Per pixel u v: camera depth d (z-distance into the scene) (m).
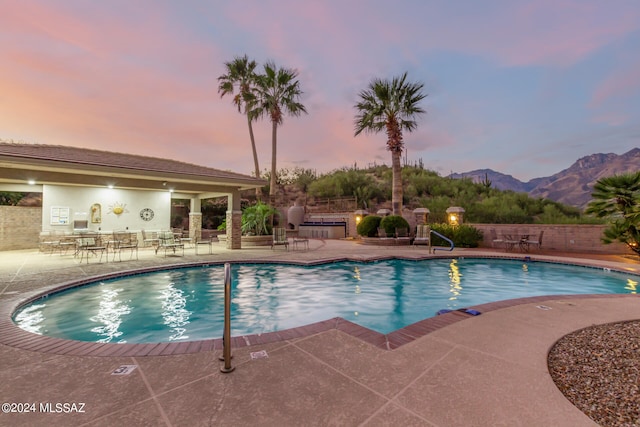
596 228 12.17
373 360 2.87
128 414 2.02
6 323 4.00
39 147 10.80
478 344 3.27
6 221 13.52
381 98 16.41
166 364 2.79
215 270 9.28
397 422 1.91
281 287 7.58
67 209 12.77
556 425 1.89
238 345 3.24
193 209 17.58
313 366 2.74
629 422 1.94
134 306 5.93
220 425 1.89
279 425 1.89
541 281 8.27
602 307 4.73
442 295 6.99
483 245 14.88
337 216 22.83
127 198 14.20
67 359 2.90
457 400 2.17
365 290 7.38
